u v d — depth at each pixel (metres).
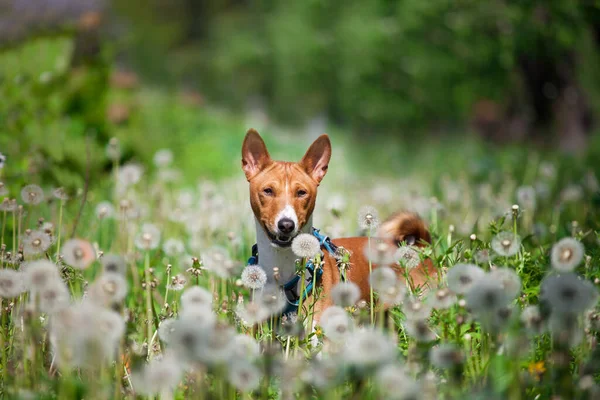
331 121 43.34
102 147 13.82
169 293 7.18
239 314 5.41
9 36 15.06
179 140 19.66
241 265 7.71
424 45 30.48
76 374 5.15
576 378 4.67
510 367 4.38
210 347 3.87
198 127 22.73
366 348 3.98
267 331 5.47
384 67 32.53
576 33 21.77
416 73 30.66
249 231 9.35
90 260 4.99
